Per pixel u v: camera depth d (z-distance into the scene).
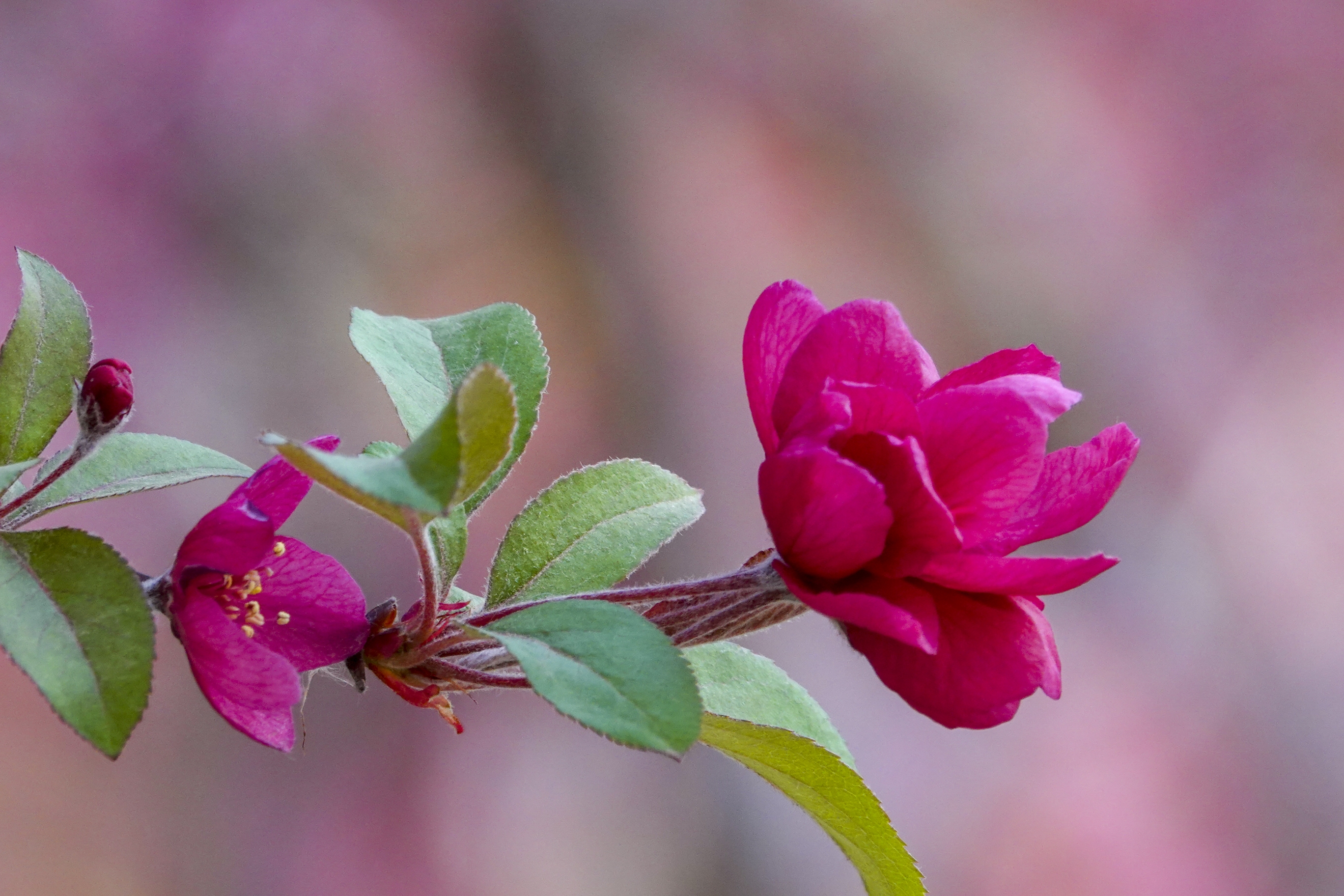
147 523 1.41
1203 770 1.75
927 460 0.63
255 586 0.65
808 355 0.64
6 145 1.44
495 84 1.67
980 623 0.63
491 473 0.62
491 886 1.46
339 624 0.65
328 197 1.58
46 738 1.34
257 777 1.41
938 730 1.63
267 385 1.52
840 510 0.62
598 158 1.69
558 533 0.66
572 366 1.64
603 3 1.69
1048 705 1.70
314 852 1.42
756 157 1.75
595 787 1.52
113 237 1.48
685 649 0.66
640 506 0.67
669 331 1.69
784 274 1.75
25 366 0.65
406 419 0.66
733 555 1.65
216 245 1.53
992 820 1.63
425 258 1.62
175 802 1.38
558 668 0.62
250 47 1.56
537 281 1.66
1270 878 1.73
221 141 1.54
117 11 1.51
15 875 1.29
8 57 1.45
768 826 1.54
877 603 0.62
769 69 1.76
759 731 0.65
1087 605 1.78
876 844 0.66
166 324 1.49
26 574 0.62
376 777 1.45
